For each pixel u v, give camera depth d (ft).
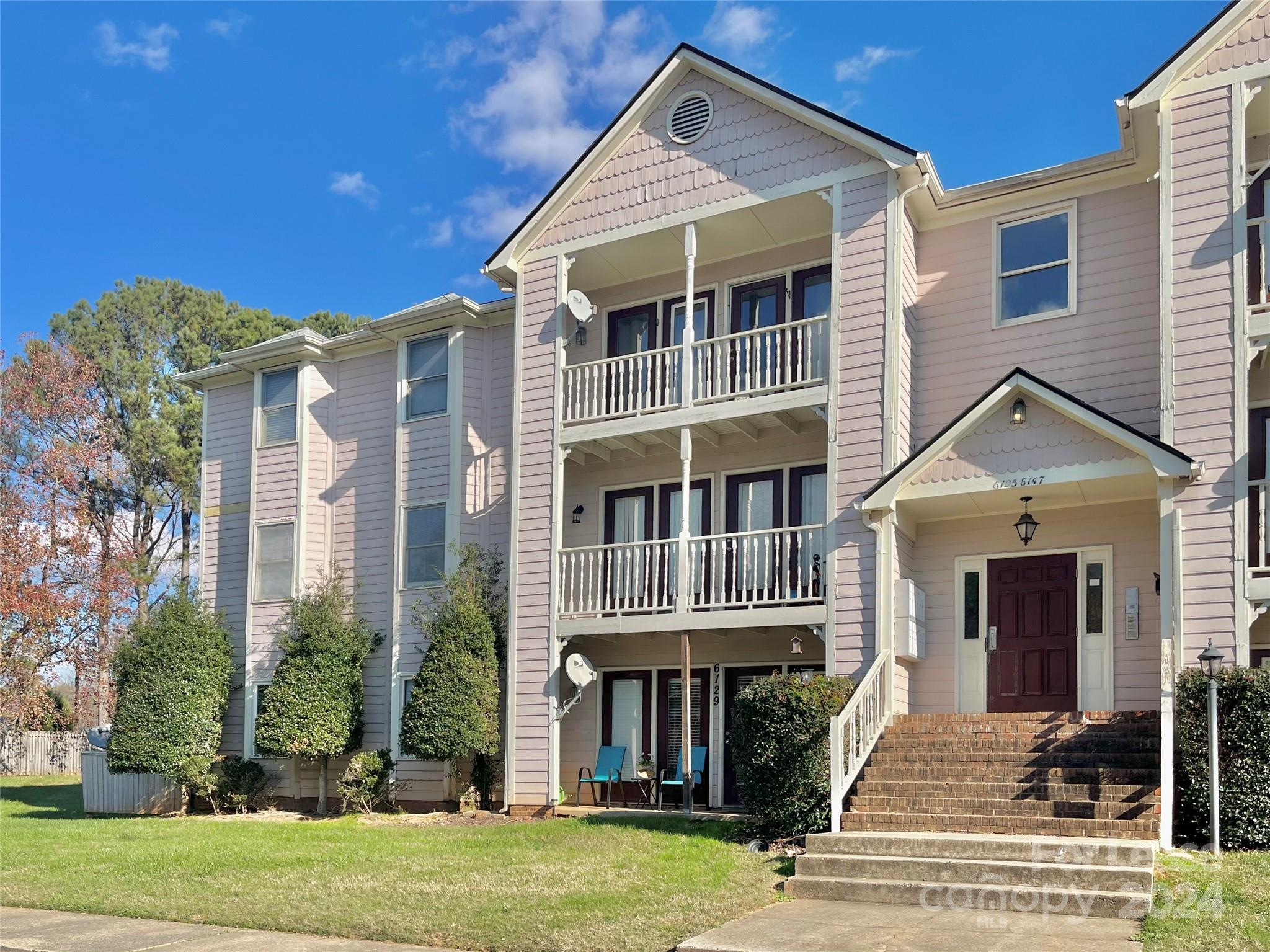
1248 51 44.57
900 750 44.04
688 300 55.47
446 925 32.17
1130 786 37.68
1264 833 35.42
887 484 47.85
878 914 31.78
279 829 53.42
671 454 60.18
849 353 51.11
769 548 52.75
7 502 95.96
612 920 31.71
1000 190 52.19
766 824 43.29
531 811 55.42
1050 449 45.03
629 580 56.70
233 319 138.00
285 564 70.85
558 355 59.26
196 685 67.46
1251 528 43.70
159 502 127.95
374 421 70.69
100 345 131.44
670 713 58.39
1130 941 27.58
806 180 53.36
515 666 57.67
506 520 64.28
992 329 52.13
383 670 66.80
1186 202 44.88
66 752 109.70
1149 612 47.03
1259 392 45.50
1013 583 50.19
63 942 32.40
